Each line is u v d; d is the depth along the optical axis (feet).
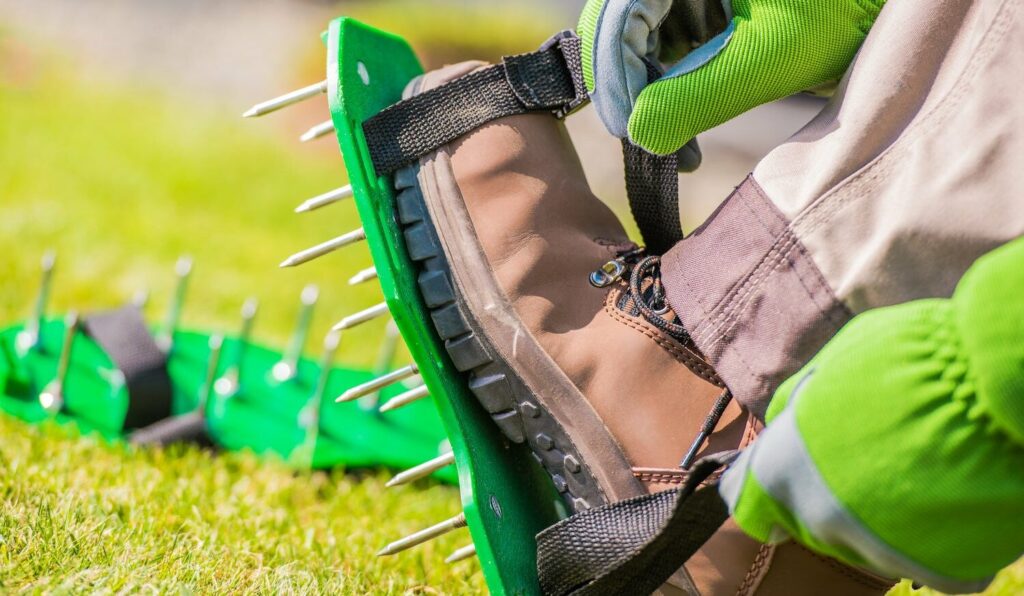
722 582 4.54
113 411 5.75
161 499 5.17
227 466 5.65
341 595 4.84
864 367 4.16
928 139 4.36
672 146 4.64
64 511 4.84
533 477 4.80
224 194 10.22
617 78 4.66
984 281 4.07
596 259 4.75
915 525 4.13
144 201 9.41
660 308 4.64
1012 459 4.08
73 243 7.79
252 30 18.06
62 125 11.43
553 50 4.88
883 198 4.38
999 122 4.29
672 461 4.58
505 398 4.67
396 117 4.80
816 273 4.41
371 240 4.64
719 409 4.56
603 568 4.52
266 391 6.06
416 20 19.85
